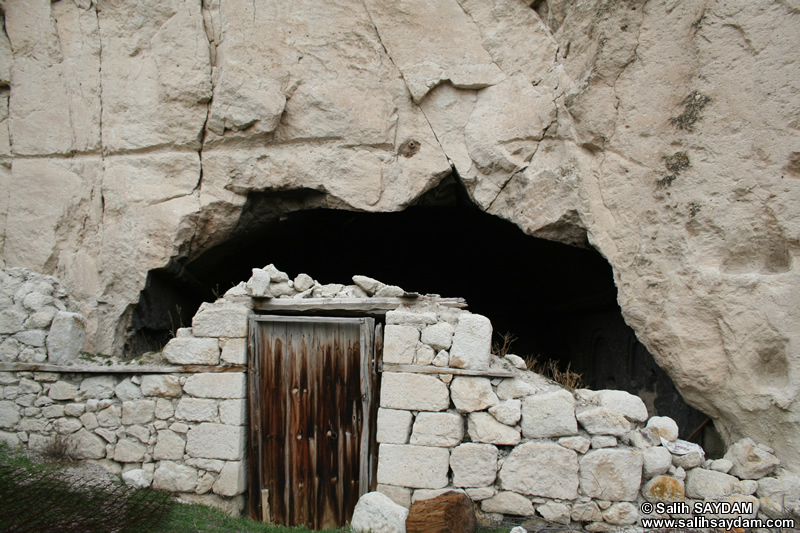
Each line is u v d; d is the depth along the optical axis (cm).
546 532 386
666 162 480
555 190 571
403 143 633
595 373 841
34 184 612
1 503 343
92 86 625
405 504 407
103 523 353
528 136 593
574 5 555
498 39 605
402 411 415
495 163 606
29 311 497
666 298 471
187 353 461
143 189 618
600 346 825
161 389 462
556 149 587
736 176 436
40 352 485
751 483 394
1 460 444
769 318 409
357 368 445
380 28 626
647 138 497
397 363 421
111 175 619
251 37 627
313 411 450
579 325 901
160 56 625
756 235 428
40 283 512
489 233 854
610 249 523
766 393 408
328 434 446
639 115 502
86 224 612
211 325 460
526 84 598
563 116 570
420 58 623
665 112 485
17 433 477
